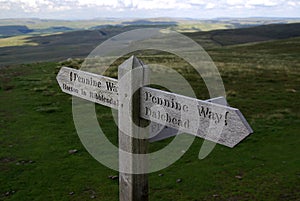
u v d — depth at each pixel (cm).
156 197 759
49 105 1666
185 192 785
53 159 992
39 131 1265
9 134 1230
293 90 2039
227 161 988
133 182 353
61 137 1188
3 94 1936
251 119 1452
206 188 807
